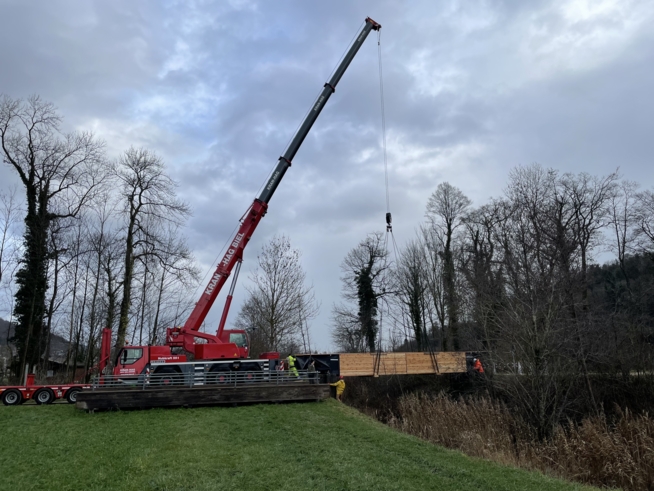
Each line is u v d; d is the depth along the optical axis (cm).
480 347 3306
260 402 1911
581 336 2670
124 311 2923
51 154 2988
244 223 2250
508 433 2058
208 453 1205
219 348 2114
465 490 1020
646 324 3162
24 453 1225
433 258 4397
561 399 2419
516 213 3734
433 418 2136
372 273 4834
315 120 2434
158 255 3011
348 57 2550
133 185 3028
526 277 2703
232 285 2212
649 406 2478
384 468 1151
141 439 1352
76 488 983
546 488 1066
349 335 4838
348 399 3481
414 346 4794
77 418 1620
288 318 3591
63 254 3269
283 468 1105
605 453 1692
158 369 2050
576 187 3803
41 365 3428
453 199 4441
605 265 4853
